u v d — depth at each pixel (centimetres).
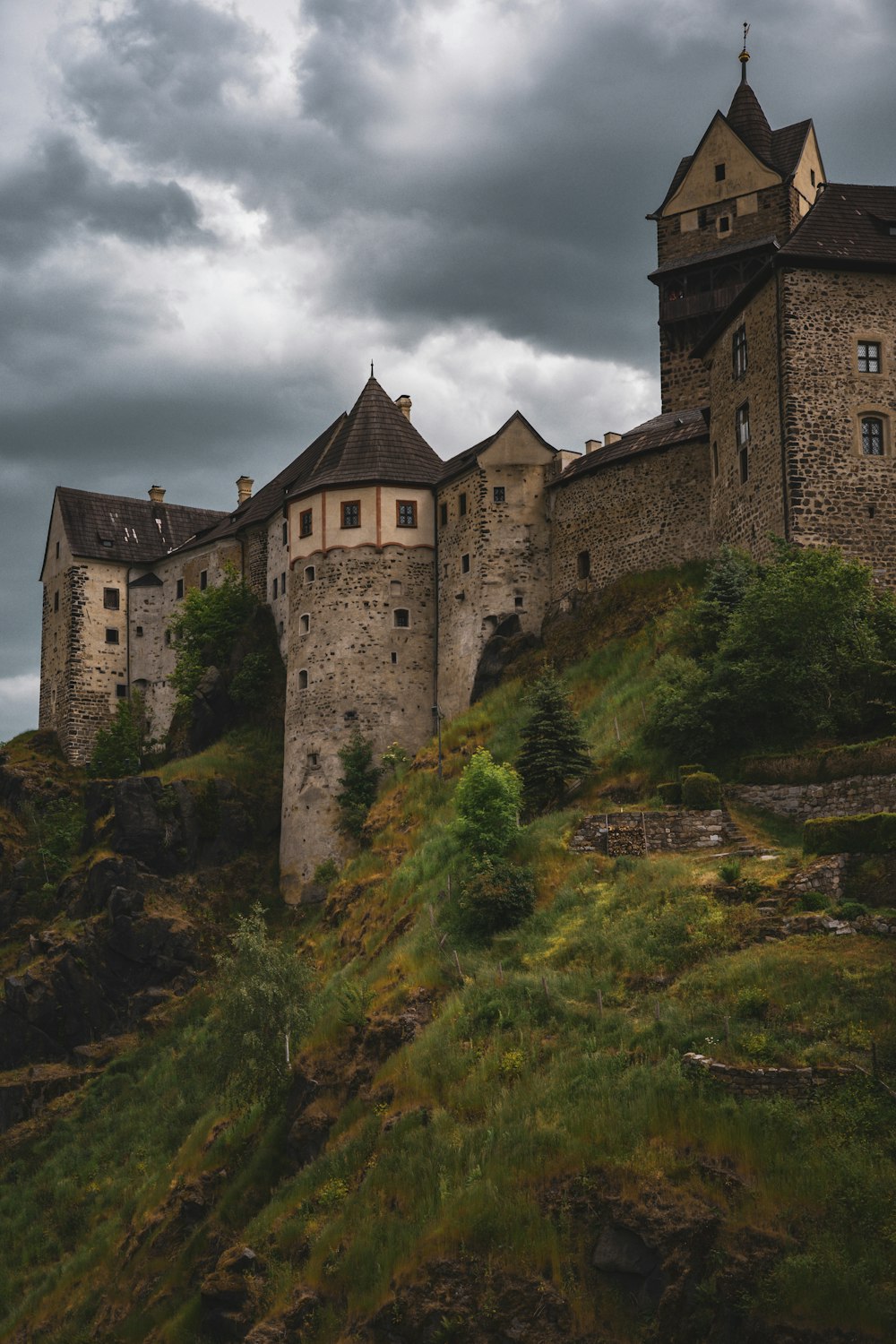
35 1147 5981
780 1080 3155
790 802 4516
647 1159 3109
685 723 4925
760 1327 2777
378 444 7750
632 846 4497
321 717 7338
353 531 7531
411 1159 3506
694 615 5641
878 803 4328
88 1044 6675
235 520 9131
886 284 5803
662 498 6719
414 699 7356
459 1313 3103
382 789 7019
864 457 5638
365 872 6147
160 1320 4219
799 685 4819
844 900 3769
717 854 4347
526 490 7344
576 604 6962
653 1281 2942
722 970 3616
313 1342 3338
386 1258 3328
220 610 8488
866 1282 2730
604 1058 3475
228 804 7512
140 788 7444
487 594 7212
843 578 4978
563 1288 3028
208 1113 5297
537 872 4594
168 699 9256
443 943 4481
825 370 5691
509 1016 3822
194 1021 6538
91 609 9475
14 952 7444
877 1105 3031
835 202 5978
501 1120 3428
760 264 7725
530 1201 3178
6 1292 5103
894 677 4769
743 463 6062
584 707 6009
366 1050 4244
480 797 4938
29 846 8262
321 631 7462
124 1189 5369
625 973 3834
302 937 6259
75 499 9856
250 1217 4262
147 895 7125
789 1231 2873
